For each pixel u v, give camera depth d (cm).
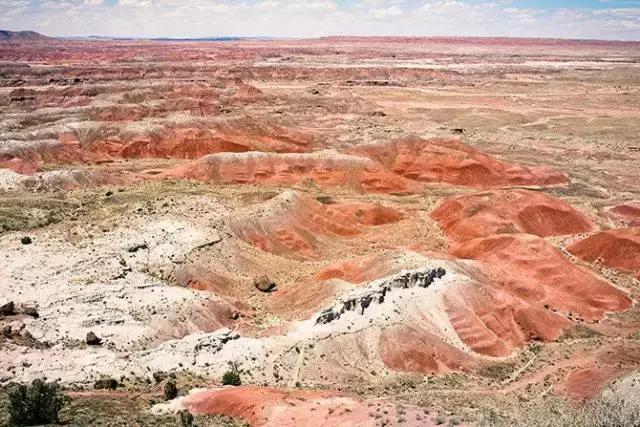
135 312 5831
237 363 5259
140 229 7750
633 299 7875
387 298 6147
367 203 10288
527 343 6331
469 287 6512
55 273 6462
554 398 5009
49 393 3781
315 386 5038
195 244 7512
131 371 4959
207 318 5997
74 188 10406
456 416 3953
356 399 4466
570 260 9000
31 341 5234
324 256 8550
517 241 8456
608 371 5494
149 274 6856
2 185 10000
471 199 10369
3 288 6016
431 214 10600
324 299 6481
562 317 6875
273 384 5016
